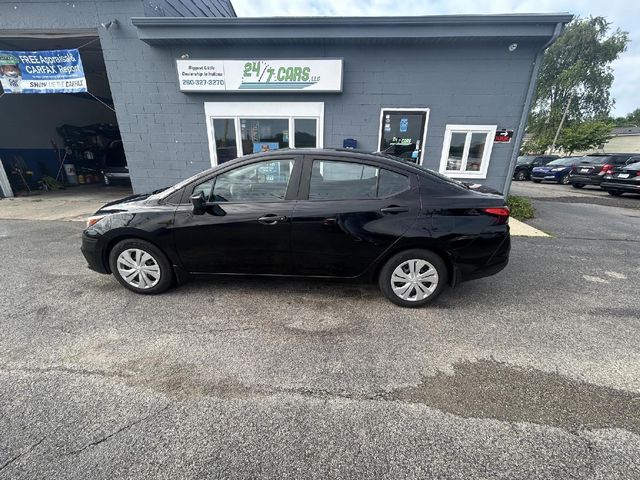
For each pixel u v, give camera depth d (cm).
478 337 261
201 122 677
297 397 196
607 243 537
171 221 297
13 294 327
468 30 563
